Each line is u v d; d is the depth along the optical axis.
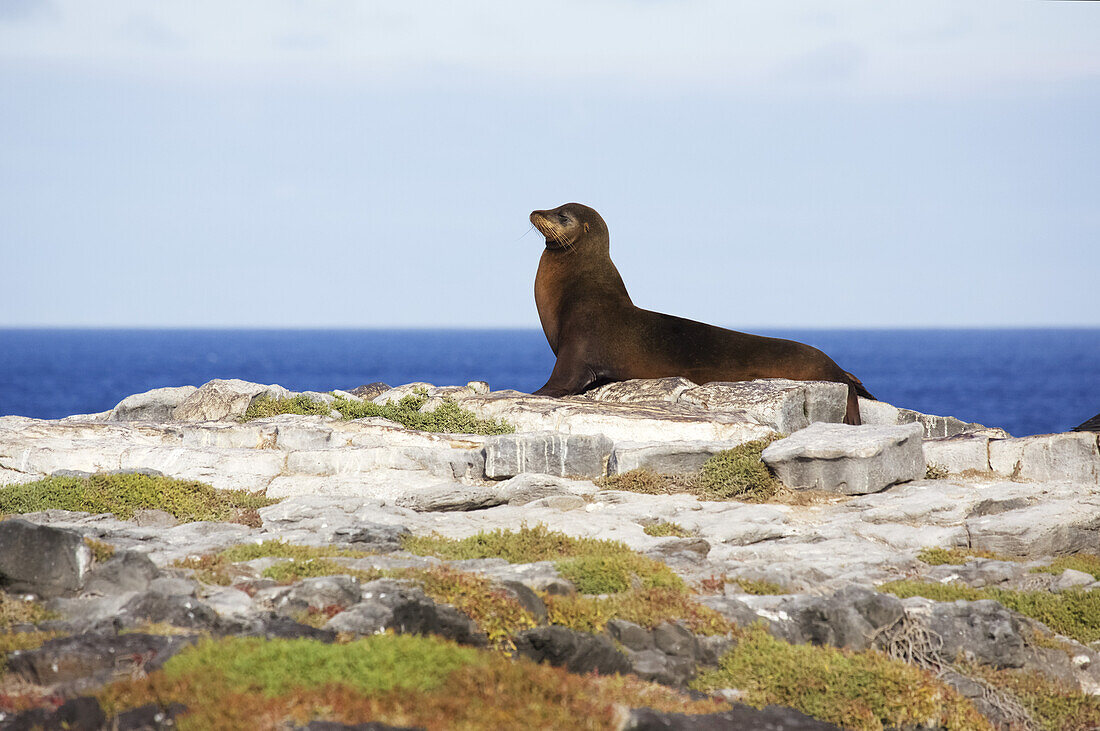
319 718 27.48
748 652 39.31
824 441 63.19
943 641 42.22
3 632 33.84
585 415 73.62
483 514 55.44
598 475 66.88
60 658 30.11
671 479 64.75
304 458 65.69
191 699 27.88
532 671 32.16
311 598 36.41
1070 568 50.91
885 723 37.66
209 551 44.75
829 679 37.84
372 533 47.91
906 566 50.38
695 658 39.06
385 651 31.16
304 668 29.81
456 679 30.69
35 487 54.50
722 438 72.50
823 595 43.81
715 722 33.88
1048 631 44.84
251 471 64.31
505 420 76.12
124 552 38.28
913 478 64.69
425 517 54.06
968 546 54.44
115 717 27.14
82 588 37.78
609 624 38.53
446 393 83.06
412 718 28.33
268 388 82.88
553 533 48.78
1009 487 61.41
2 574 36.91
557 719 29.69
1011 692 40.69
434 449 66.88
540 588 40.50
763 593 45.06
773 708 36.72
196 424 73.50
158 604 34.56
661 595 40.69
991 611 43.28
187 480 59.75
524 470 65.56
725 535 53.03
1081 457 64.12
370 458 66.31
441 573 38.84
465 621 35.88
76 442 65.44
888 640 41.41
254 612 35.91
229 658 30.03
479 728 28.19
